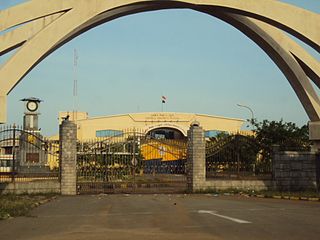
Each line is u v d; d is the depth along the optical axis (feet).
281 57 81.56
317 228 34.68
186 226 36.19
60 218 42.86
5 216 42.73
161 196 74.43
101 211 49.37
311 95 81.92
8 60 62.03
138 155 89.61
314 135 81.20
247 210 49.57
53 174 81.46
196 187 79.87
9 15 63.26
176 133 204.64
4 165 88.89
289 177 84.38
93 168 85.20
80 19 65.82
